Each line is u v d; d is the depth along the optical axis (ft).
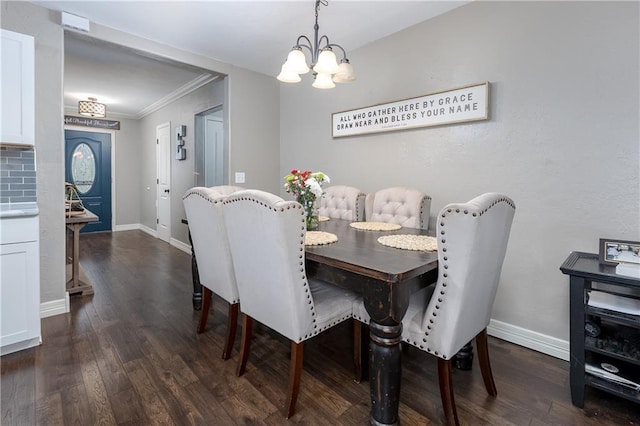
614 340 4.95
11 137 6.72
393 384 4.12
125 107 18.57
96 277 10.93
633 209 5.54
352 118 10.06
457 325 4.12
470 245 3.84
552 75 6.27
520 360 6.28
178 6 7.70
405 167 8.80
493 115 7.07
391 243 5.34
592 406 4.93
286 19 8.30
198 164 14.61
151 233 19.56
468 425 4.51
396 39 8.88
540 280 6.59
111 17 8.21
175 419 4.54
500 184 7.05
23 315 6.22
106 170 20.21
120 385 5.27
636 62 5.42
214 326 7.50
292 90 12.46
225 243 5.76
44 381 5.31
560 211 6.30
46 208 7.83
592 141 5.88
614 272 4.68
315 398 5.06
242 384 5.36
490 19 7.06
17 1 7.29
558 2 6.15
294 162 12.51
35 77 7.55
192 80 13.50
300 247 4.42
